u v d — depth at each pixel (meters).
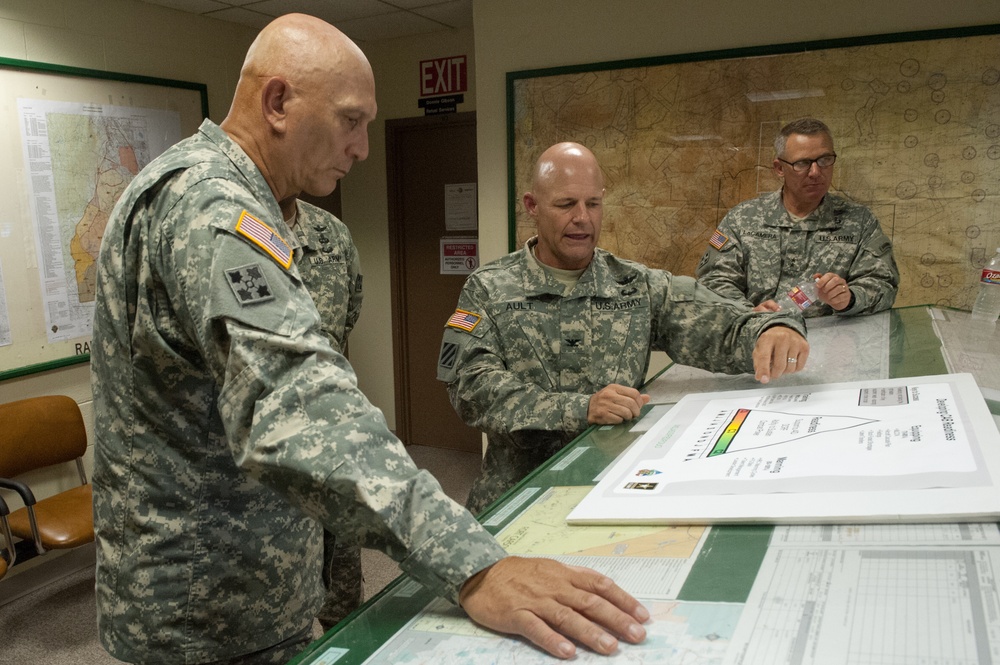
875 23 2.79
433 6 3.62
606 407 1.27
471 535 0.70
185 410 0.95
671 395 1.38
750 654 0.52
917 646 0.51
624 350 1.59
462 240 4.38
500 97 3.47
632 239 3.31
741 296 2.53
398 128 4.41
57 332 3.05
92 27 3.11
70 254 3.07
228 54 3.76
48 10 2.94
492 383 1.50
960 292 2.83
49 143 2.96
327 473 0.70
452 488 3.94
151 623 0.99
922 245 2.86
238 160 0.98
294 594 1.10
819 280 1.98
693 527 0.76
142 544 0.98
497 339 1.64
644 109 3.19
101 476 1.01
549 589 0.62
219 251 0.79
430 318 4.57
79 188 3.09
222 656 1.03
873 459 0.84
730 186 3.09
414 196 4.49
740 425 1.07
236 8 3.49
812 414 1.06
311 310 0.81
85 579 3.03
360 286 2.14
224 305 0.76
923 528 0.68
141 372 0.93
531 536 0.80
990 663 0.48
